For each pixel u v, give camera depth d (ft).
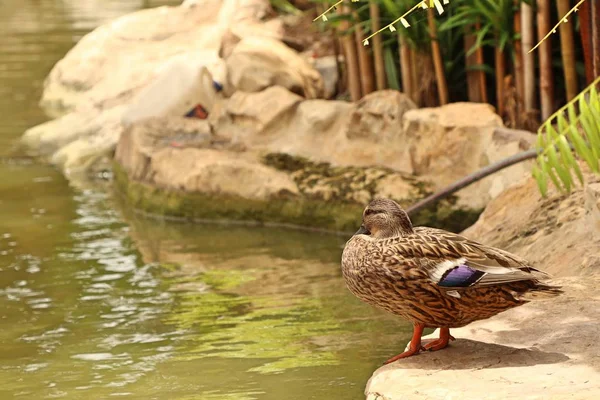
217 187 32.81
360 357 20.04
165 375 19.52
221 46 44.11
